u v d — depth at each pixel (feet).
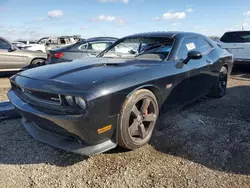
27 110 8.75
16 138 10.73
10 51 27.17
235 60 27.89
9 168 8.58
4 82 24.35
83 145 8.57
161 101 10.71
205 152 9.49
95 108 7.86
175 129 11.58
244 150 9.56
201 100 16.40
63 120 7.89
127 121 8.97
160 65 10.87
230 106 15.10
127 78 9.01
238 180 7.77
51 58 23.97
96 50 24.34
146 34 13.91
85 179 7.99
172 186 7.57
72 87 8.04
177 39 12.75
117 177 8.07
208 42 15.90
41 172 8.37
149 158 9.15
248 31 28.09
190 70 12.34
